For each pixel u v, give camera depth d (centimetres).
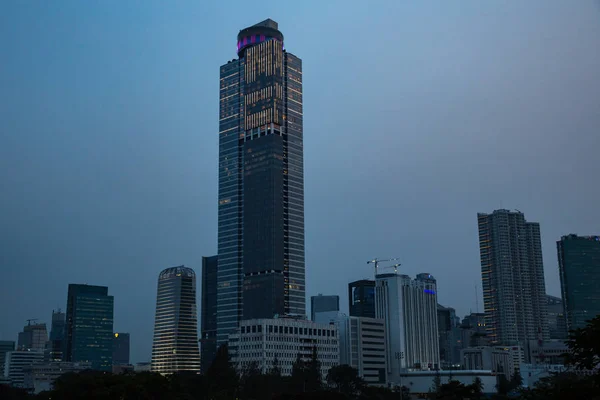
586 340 10688
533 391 17350
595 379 11019
